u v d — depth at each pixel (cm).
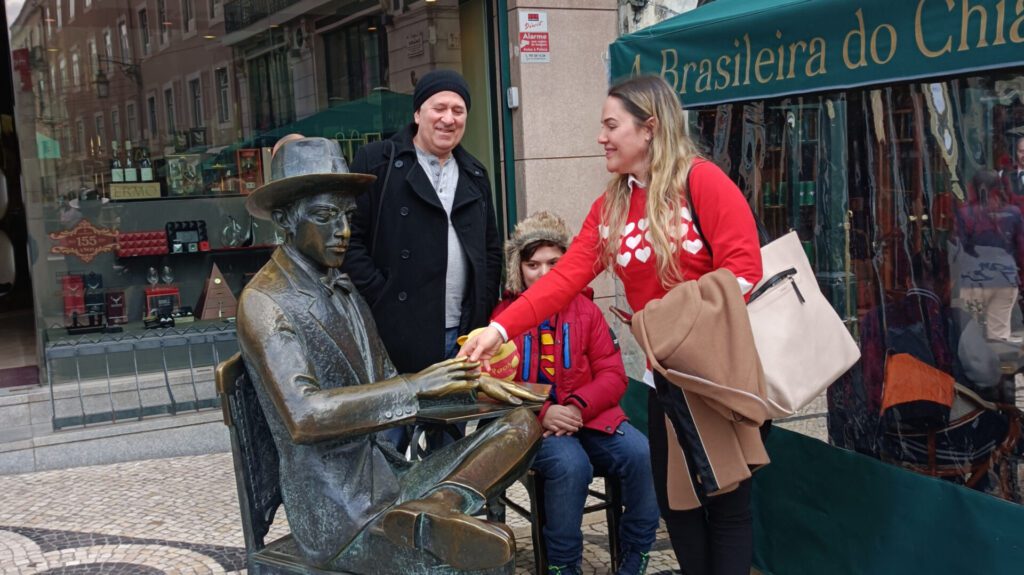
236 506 455
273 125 622
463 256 329
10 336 795
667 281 248
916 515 272
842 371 251
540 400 239
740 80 297
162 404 573
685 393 235
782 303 247
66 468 529
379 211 320
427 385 219
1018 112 279
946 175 302
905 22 235
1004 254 286
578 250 273
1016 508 243
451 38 650
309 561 224
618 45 368
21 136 567
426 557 205
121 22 583
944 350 305
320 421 208
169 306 601
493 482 211
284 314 217
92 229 584
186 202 605
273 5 614
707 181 240
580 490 302
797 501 319
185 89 602
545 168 628
